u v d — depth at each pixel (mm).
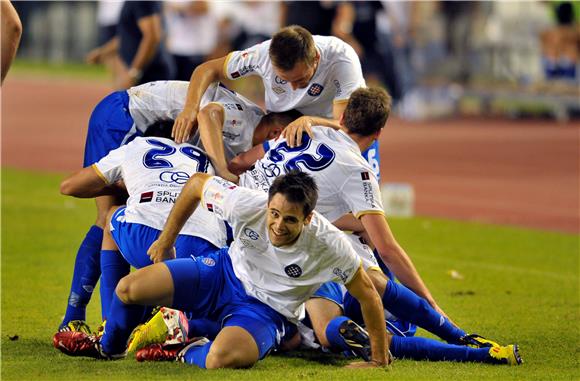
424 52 90438
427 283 30422
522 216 45875
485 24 93000
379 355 19766
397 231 40594
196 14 58094
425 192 52031
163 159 22438
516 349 20547
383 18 80500
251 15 87375
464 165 61812
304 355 21469
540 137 75812
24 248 33938
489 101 91625
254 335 19375
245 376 18391
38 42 149375
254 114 24484
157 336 20359
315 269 19125
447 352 20781
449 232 40656
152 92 25297
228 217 19188
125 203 23672
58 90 110500
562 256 36000
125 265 22406
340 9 73875
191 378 18125
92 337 20438
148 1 42594
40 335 22922
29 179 51688
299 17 67438
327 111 24656
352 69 23953
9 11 18266
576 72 89125
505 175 58156
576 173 59312
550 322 25391
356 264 18938
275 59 22531
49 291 27797
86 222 39500
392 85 85188
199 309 20203
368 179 21000
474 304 27516
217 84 24938
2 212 41094
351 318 21922
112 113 25406
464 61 91750
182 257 21328
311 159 21172
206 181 19562
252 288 19875
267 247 19188
